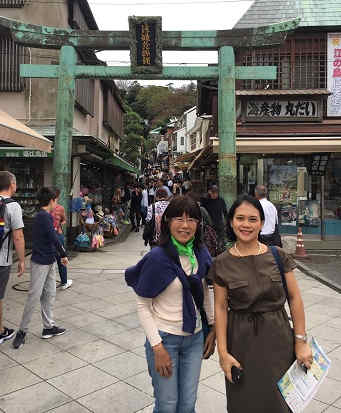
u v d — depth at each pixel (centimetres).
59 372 371
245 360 214
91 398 326
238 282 216
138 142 3244
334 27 1132
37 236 434
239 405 215
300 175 1104
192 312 235
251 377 212
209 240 603
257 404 210
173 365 235
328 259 990
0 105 1117
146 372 373
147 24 870
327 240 1162
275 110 1157
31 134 621
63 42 898
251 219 221
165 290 235
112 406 315
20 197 1096
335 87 1154
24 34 888
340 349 434
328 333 483
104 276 763
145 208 1477
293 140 1057
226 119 905
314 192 1193
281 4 1222
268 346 212
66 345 434
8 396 328
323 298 642
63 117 897
